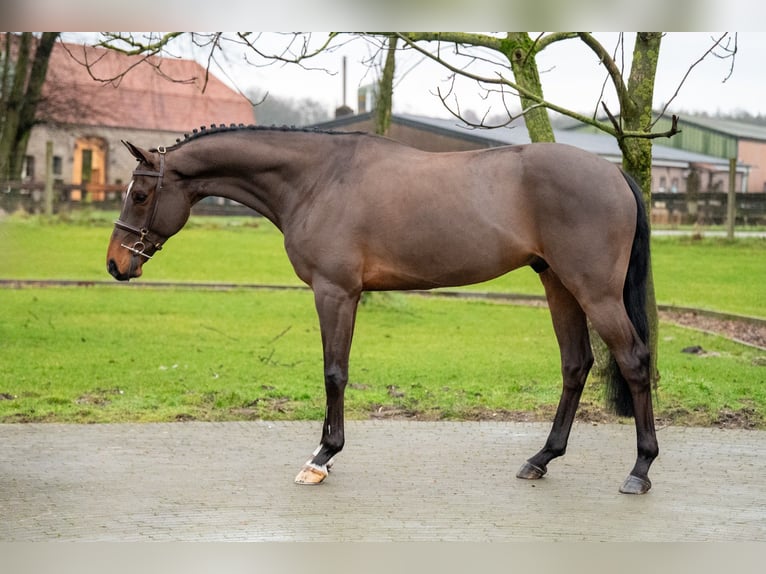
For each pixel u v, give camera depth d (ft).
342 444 19.88
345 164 19.72
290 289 59.11
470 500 18.45
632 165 27.07
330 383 19.60
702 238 69.92
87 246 71.36
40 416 25.73
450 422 25.88
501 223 18.72
